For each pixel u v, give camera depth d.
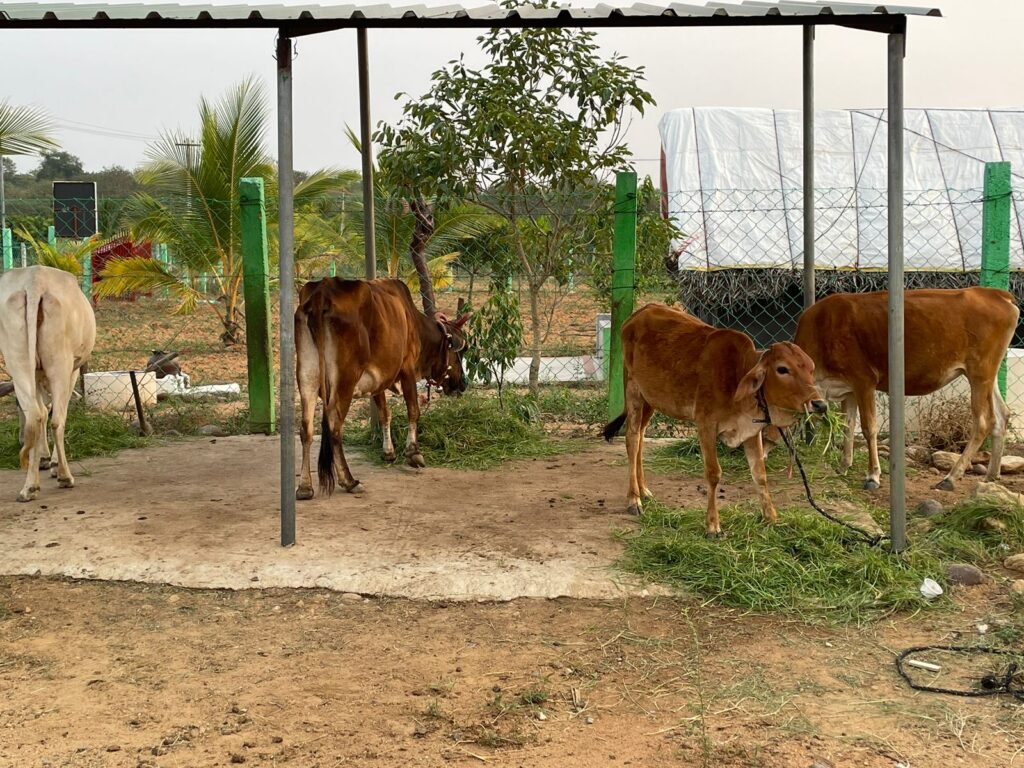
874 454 6.99
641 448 6.42
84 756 3.46
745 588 4.97
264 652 4.36
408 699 3.90
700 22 5.11
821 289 12.05
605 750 3.51
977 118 14.02
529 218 9.34
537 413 9.11
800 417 5.46
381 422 7.97
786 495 6.75
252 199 8.91
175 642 4.48
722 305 12.00
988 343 6.94
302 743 3.55
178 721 3.73
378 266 15.87
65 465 6.96
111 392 10.15
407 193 9.22
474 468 7.73
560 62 8.80
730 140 13.62
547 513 6.33
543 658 4.29
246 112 16.00
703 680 4.08
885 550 5.43
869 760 3.43
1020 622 4.67
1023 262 12.02
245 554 5.46
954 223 12.73
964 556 5.50
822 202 13.13
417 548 5.57
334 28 5.16
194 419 9.92
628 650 4.37
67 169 71.56
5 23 5.02
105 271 16.69
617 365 8.91
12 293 6.58
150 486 7.05
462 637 4.52
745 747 3.52
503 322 9.22
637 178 8.62
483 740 3.57
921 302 6.91
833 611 4.80
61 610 4.84
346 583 5.09
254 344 9.09
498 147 8.72
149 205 16.36
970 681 4.07
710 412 5.57
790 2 5.39
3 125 9.84
